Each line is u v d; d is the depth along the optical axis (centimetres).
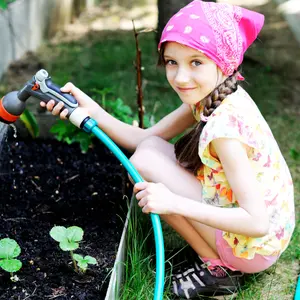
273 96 346
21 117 244
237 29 163
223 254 177
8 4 373
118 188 226
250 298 185
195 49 158
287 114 324
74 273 177
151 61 389
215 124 161
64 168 240
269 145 171
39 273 176
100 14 531
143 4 565
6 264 163
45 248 188
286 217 177
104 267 181
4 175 230
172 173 178
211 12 160
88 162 246
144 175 180
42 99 180
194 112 187
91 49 419
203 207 162
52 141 261
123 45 427
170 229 214
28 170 236
